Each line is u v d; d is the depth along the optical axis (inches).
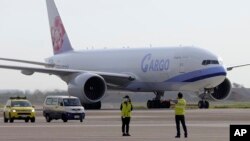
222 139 4414.4
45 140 4311.0
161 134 4889.3
